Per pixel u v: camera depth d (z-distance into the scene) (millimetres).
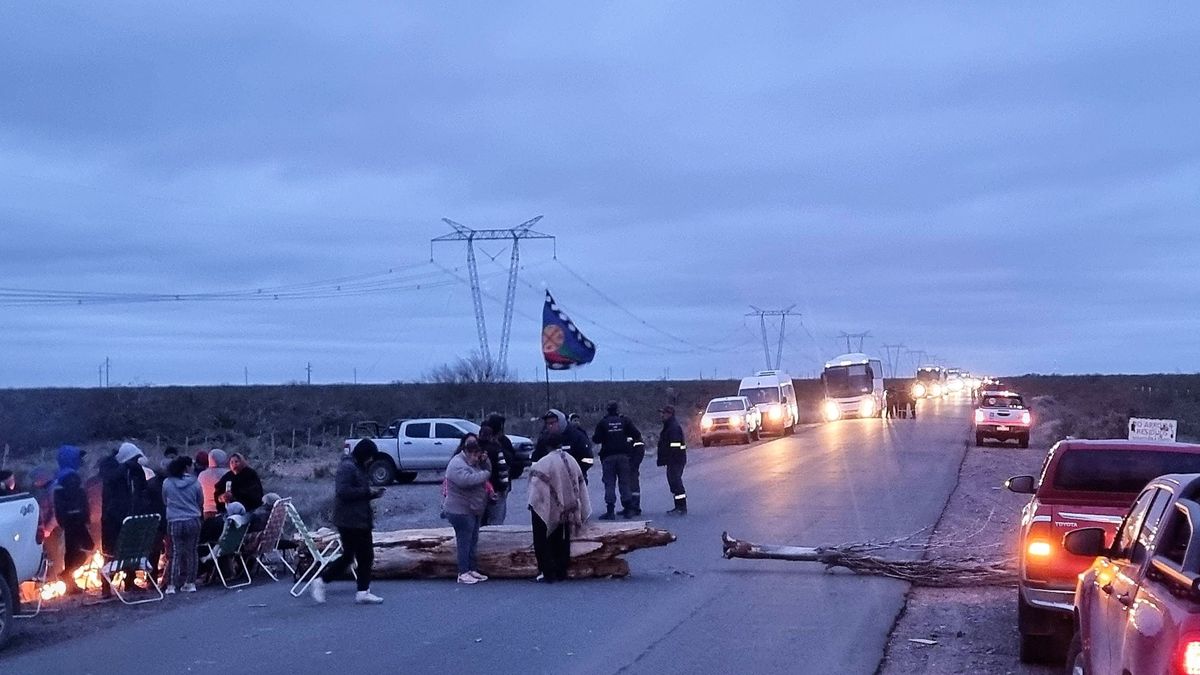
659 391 108625
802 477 29016
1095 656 6805
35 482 15047
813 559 14250
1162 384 114000
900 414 70688
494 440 17078
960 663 9914
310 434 57375
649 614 12000
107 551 14312
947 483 26906
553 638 10797
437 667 9633
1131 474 9797
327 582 13133
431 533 14844
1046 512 9617
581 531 14414
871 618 11695
